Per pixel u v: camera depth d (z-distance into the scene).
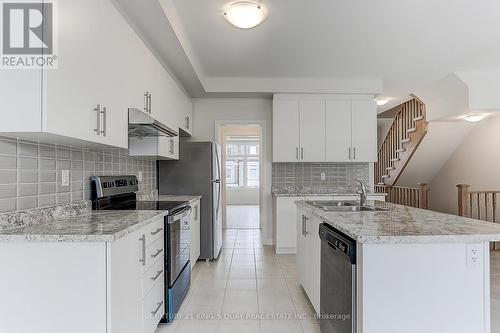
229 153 12.29
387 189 7.29
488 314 1.55
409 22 2.95
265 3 2.58
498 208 5.50
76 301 1.46
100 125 1.87
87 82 1.72
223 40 3.34
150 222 2.03
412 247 1.55
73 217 2.07
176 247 2.65
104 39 1.92
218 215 4.43
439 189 7.19
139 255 1.88
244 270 3.80
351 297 1.65
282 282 3.39
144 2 2.23
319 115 4.85
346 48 3.58
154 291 2.18
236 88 4.70
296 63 4.08
